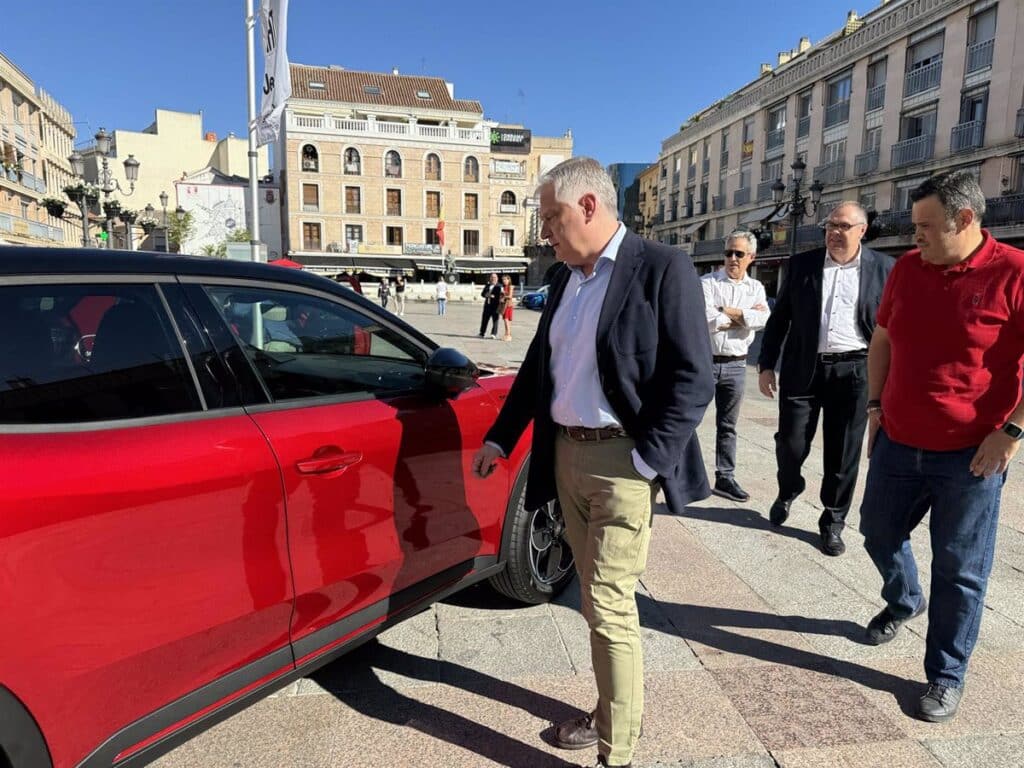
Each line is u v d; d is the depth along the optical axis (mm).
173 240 44906
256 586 1812
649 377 1886
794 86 35219
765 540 3939
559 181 1908
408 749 2152
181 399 1767
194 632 1677
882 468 2557
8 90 38094
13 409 1480
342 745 2164
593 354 1946
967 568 2316
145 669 1590
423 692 2445
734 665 2662
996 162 24359
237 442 1780
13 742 1356
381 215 49406
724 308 4402
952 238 2195
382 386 2383
